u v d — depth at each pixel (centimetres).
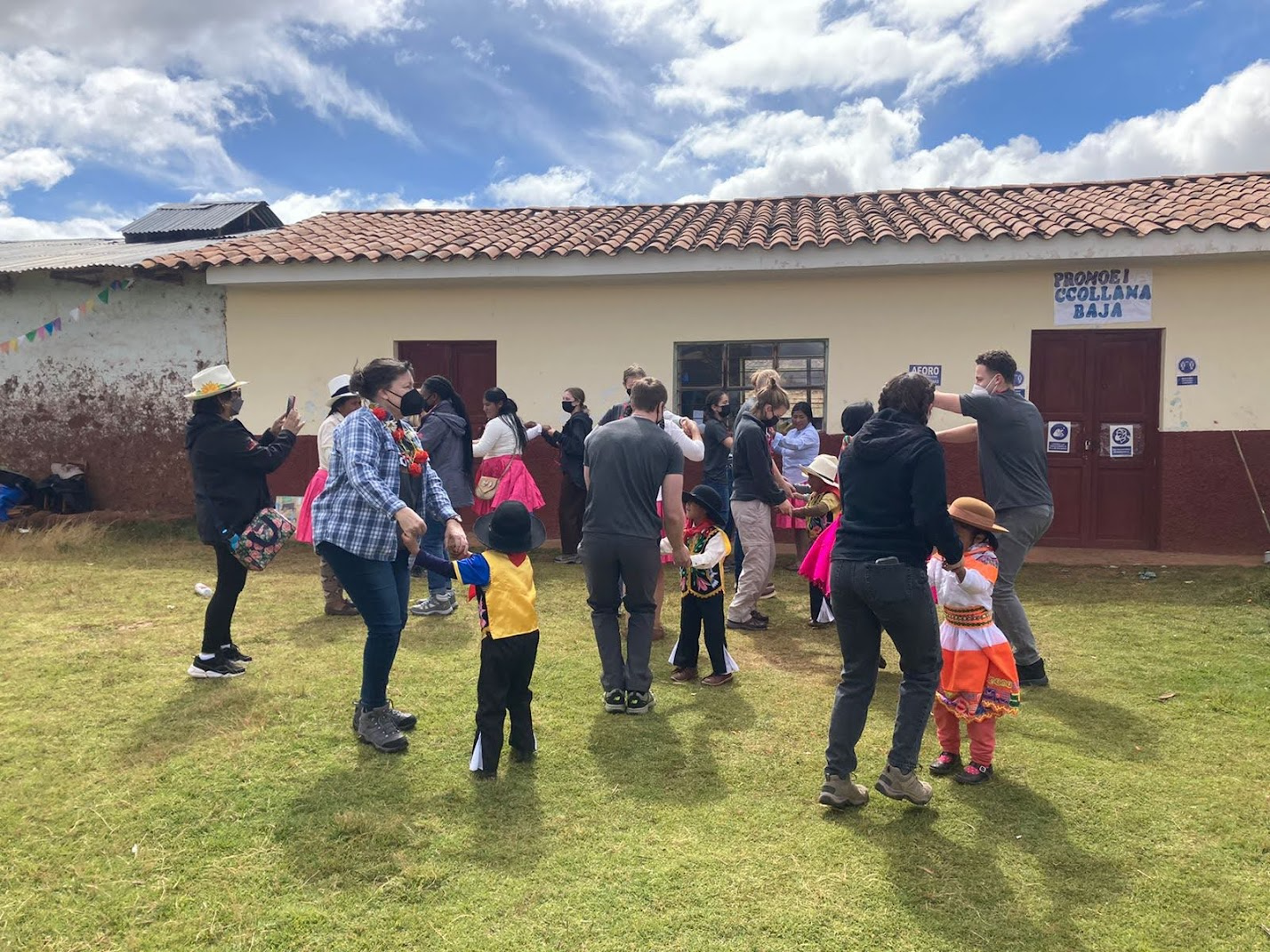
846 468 372
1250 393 862
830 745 370
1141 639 614
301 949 281
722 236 946
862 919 297
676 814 366
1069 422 909
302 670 536
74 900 305
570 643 608
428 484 454
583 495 867
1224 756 423
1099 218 868
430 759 417
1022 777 400
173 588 757
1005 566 520
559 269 926
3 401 1130
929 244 848
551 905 304
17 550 911
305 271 964
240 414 1055
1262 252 801
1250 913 300
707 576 518
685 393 990
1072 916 299
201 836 347
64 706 479
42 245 1434
